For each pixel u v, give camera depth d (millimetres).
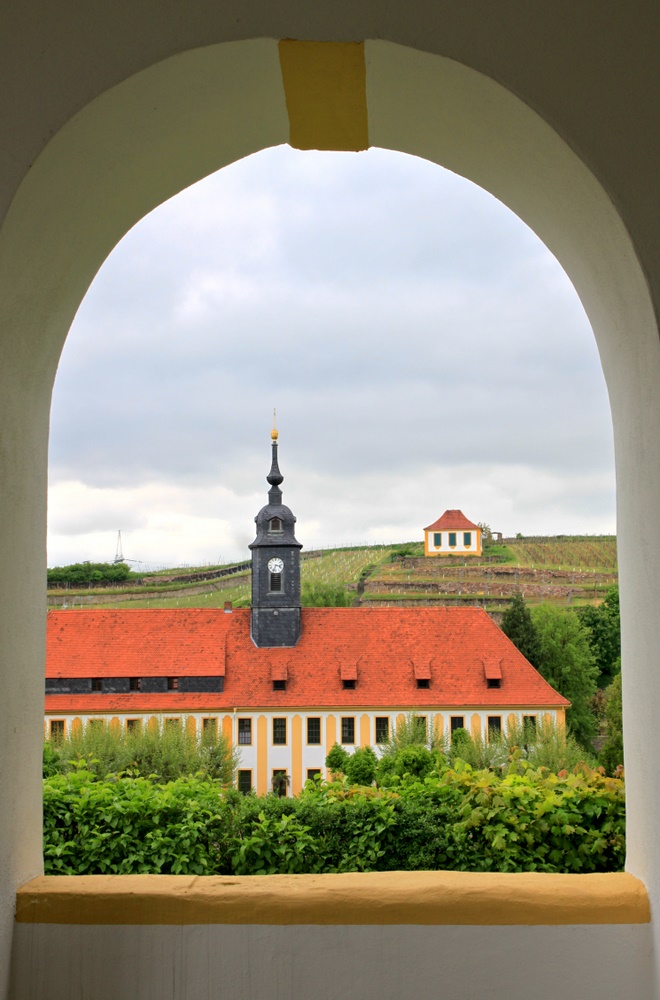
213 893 2973
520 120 2922
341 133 3410
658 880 2859
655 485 2887
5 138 2797
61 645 49594
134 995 2938
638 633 3035
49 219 3021
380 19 2787
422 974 2922
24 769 3057
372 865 5457
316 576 86750
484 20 2812
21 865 3031
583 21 2826
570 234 3275
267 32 2768
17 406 3059
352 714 47344
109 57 2791
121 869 5078
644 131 2828
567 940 2910
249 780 47188
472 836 5047
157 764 29000
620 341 3150
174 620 50656
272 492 51250
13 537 3000
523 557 85562
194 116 3121
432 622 50125
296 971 2936
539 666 57375
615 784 4543
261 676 48531
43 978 2953
